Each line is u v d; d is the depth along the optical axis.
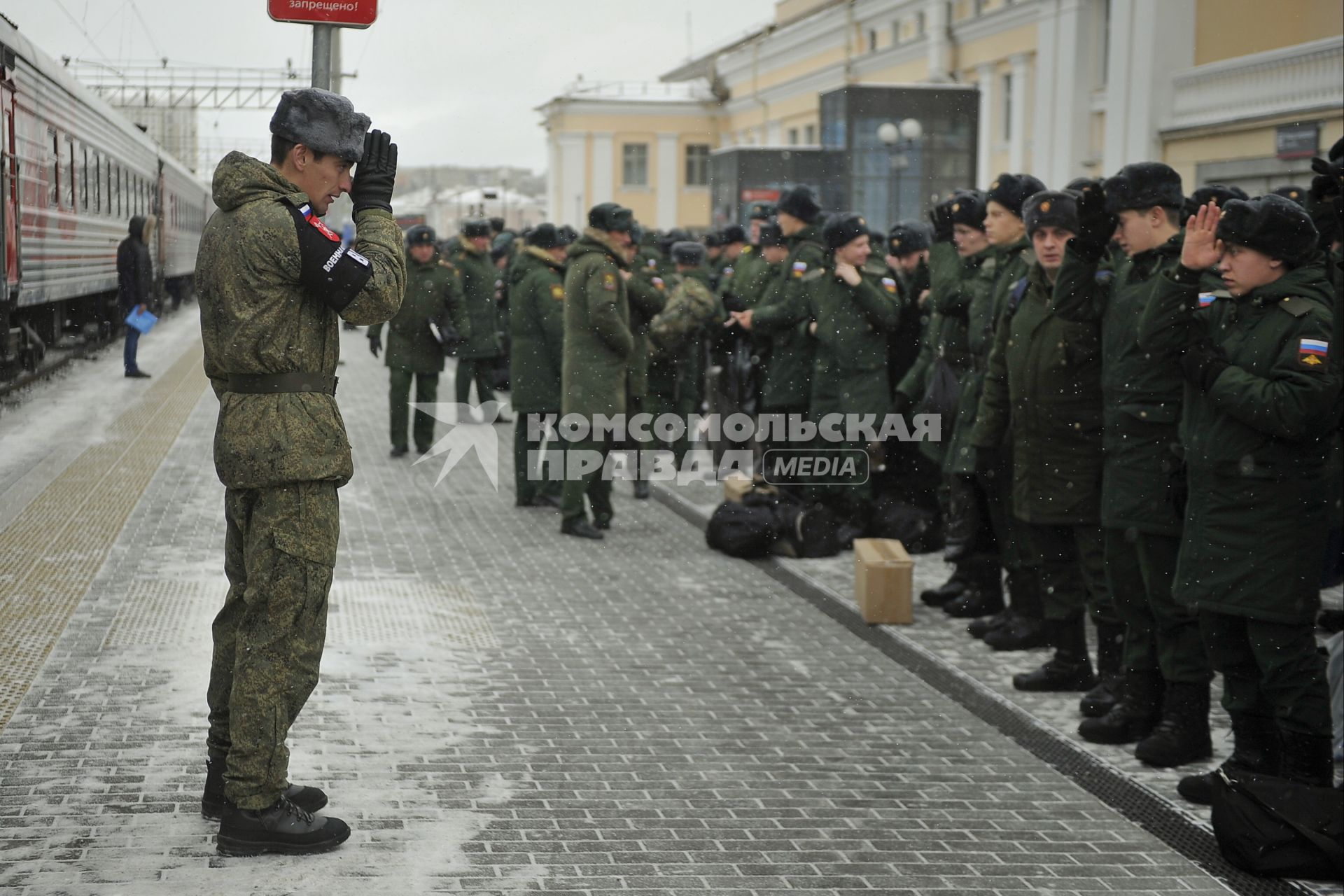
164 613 6.11
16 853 3.61
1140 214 4.81
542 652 5.97
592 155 49.94
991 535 6.75
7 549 7.28
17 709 4.78
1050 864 3.86
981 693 5.57
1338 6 17.48
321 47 4.71
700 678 5.67
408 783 4.29
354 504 9.62
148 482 9.55
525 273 9.52
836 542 8.20
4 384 14.61
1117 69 20.25
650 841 3.90
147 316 17.05
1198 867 3.88
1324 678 4.18
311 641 3.66
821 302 8.10
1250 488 4.10
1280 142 17.28
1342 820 3.80
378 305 3.57
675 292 10.38
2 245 13.66
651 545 8.52
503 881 3.58
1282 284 4.11
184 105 34.03
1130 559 4.84
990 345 6.35
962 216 6.71
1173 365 4.60
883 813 4.21
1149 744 4.75
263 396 3.54
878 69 34.53
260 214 3.47
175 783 4.14
